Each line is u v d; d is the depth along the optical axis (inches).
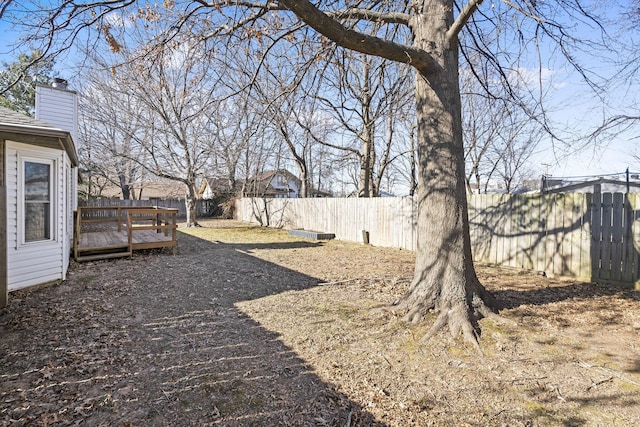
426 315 153.4
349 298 199.0
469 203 323.0
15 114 222.4
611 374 113.3
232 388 110.5
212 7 172.9
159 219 534.6
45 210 234.5
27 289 220.1
